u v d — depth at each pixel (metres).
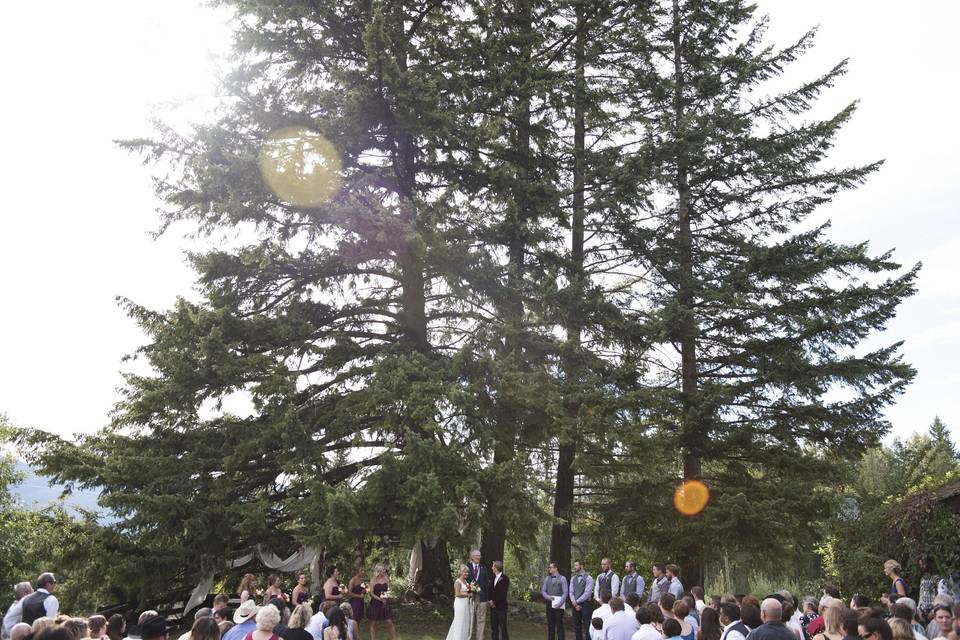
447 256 17.03
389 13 19.36
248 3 17.81
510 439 16.86
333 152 17.41
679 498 18.59
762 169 21.00
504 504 14.73
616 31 23.48
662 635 7.25
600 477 20.53
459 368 16.61
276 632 7.26
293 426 15.68
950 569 16.23
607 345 20.27
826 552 20.89
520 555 16.67
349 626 9.29
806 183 21.03
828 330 18.80
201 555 15.17
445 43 20.58
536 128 21.84
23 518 15.95
